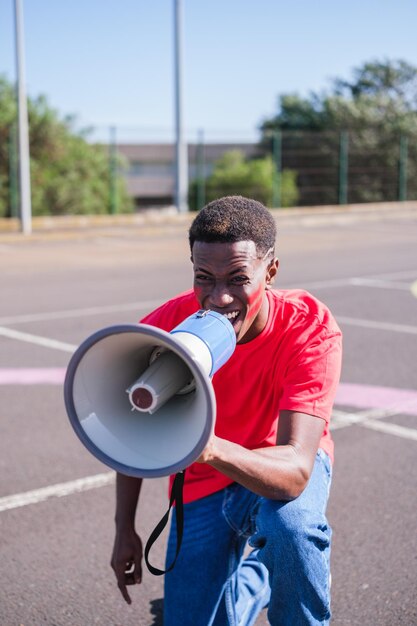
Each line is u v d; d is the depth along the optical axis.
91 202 29.73
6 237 17.95
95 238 18.95
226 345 1.89
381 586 3.27
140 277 12.40
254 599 2.65
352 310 9.46
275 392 2.33
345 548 3.60
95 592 3.24
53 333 8.07
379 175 28.83
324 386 2.20
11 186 19.52
